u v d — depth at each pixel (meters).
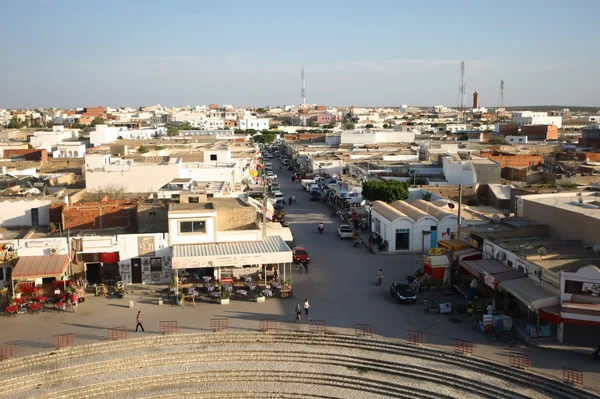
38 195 62.34
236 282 52.22
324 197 103.38
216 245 52.31
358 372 37.22
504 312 43.41
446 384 35.28
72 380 35.78
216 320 43.88
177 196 65.50
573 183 85.00
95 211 56.00
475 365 36.34
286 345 40.31
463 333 41.12
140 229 54.88
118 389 35.59
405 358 38.06
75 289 47.69
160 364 38.09
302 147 168.50
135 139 167.62
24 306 45.75
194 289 48.62
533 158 113.25
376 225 70.31
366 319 44.16
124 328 42.09
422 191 82.88
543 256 43.41
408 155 128.88
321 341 40.56
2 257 48.78
